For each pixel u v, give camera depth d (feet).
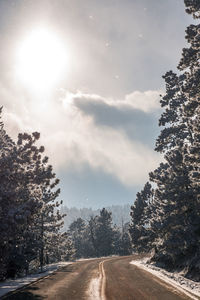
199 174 67.62
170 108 114.21
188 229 82.28
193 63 77.15
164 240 92.63
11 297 43.24
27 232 56.95
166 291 47.01
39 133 51.67
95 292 47.11
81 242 310.45
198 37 71.72
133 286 53.01
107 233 285.64
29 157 51.16
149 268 90.63
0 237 45.78
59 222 120.47
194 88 71.31
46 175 52.49
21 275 94.17
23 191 49.70
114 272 79.77
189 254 83.92
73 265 116.78
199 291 47.09
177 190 87.04
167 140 115.65
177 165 89.76
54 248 140.67
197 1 74.59
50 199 109.29
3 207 45.37
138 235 158.30
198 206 82.69
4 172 46.57
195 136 70.79
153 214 117.08
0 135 60.85
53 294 45.57
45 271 95.61
